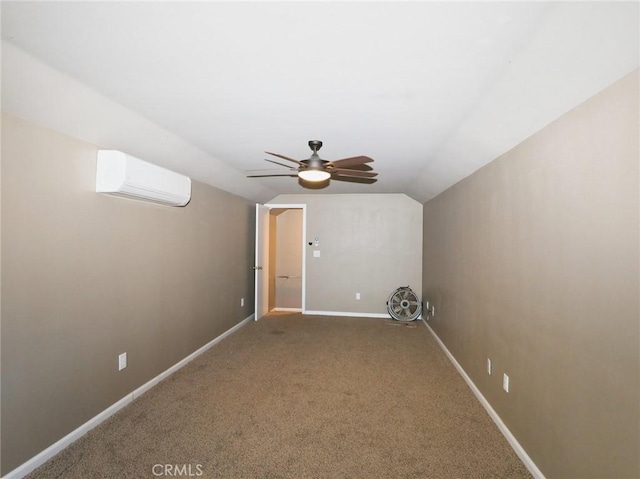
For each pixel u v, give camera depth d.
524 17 1.26
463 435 2.32
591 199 1.47
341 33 1.38
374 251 5.89
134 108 2.20
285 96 2.01
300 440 2.24
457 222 3.62
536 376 1.92
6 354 1.77
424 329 5.07
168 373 3.24
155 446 2.15
